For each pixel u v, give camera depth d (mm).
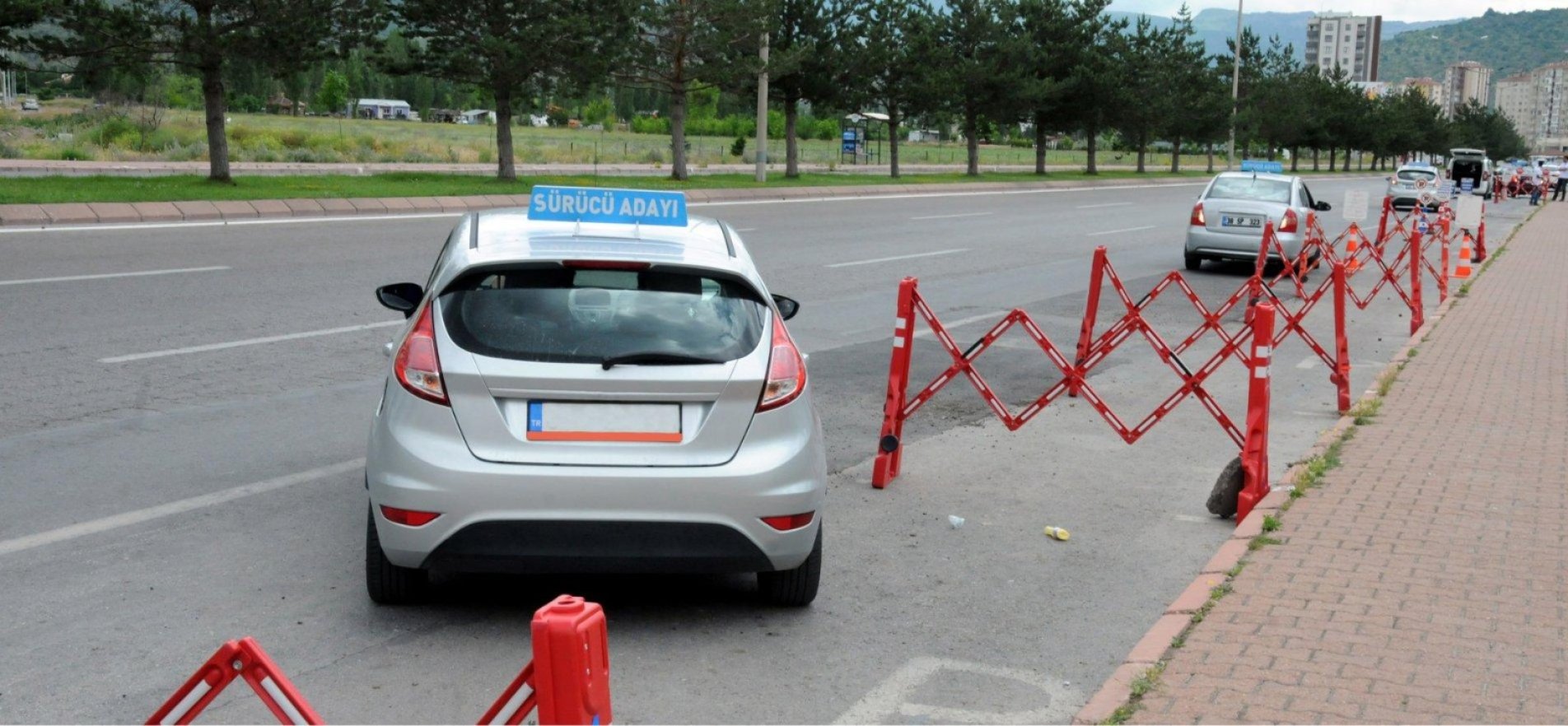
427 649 4672
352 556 5645
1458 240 28562
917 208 30406
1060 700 4457
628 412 4598
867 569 5805
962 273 17609
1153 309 15258
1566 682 4457
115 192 20922
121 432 7504
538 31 27734
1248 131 76438
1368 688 4367
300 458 7172
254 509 6246
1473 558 5836
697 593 5367
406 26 28859
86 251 15047
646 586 5422
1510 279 19750
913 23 42844
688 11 31922
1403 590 5387
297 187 24297
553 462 4523
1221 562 5766
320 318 11555
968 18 49500
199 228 18219
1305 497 6852
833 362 10883
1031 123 54812
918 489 7207
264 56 23922
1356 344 13219
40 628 4734
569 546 4539
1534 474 7422
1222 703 4230
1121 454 8195
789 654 4766
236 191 22516
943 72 43062
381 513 4590
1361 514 6527
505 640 4773
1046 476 7594
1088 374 11047
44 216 17938
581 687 2551
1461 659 4648
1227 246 19062
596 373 4551
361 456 7270
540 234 5133
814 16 37688
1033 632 5098
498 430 4531
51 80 43406
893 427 7285
